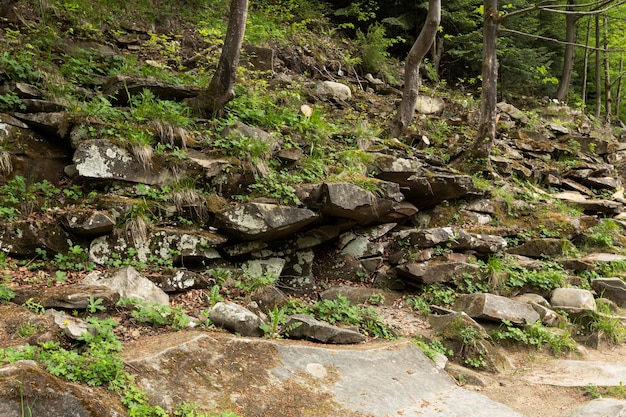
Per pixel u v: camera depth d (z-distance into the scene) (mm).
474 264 6992
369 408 4004
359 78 12797
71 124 5973
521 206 8836
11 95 6074
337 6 16141
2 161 5551
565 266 7805
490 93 9812
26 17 8500
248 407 3660
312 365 4301
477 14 15555
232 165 6297
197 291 5430
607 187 11453
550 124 13820
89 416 3057
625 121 22594
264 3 13727
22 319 4020
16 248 5066
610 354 6031
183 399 3523
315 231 6449
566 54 17875
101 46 8430
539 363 5617
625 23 18141
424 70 14781
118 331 4324
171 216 5848
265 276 5996
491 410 4316
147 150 5891
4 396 2898
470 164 9719
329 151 7602
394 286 6836
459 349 5477
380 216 6961
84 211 5301
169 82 7547
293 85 10023
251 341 4289
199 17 11500
